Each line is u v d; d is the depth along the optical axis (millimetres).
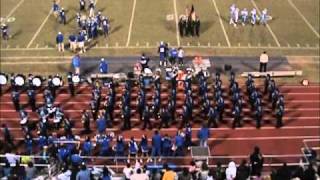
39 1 25531
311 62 22984
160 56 22344
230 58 23062
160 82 21094
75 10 25172
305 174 14477
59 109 19266
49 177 15016
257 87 21438
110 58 23078
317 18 25641
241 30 24750
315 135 19344
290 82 22094
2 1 25531
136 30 24828
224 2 26531
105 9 25984
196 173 14664
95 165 17156
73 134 19094
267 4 26438
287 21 24750
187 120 19422
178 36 24547
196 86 21312
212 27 25031
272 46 23875
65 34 24281
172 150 17703
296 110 20594
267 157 18000
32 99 20156
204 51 23516
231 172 14656
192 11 24375
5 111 20438
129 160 16609
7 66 22594
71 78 20875
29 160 15984
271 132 19469
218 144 18859
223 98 20469
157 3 26578
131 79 21359
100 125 18484
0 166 15391
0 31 24344
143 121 19609
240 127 19609
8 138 18438
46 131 18219
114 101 20188
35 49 23625
